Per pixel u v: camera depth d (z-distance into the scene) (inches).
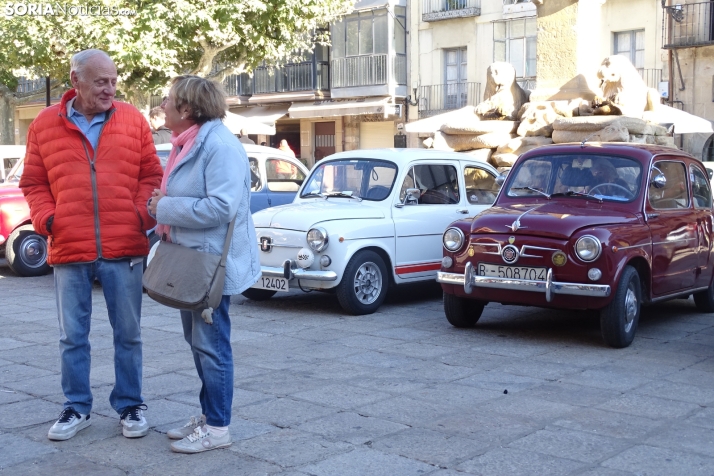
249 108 1477.6
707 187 370.0
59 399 229.0
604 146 341.4
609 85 522.0
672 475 172.6
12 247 507.5
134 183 196.7
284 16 820.0
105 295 194.4
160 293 175.6
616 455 184.2
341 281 358.6
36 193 193.9
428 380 251.0
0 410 218.2
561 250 291.6
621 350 296.0
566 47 550.0
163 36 761.6
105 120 193.6
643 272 311.3
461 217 410.0
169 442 191.8
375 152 408.5
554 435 198.1
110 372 260.4
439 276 320.5
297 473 172.4
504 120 559.8
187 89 178.2
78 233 189.5
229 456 182.4
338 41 1349.7
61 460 180.7
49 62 789.9
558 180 339.3
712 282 369.1
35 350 295.3
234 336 319.9
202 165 177.0
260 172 481.1
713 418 213.8
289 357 283.0
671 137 529.7
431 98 1299.2
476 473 172.9
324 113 1355.8
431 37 1294.3
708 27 1062.4
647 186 322.3
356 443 191.2
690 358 283.3
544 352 291.1
